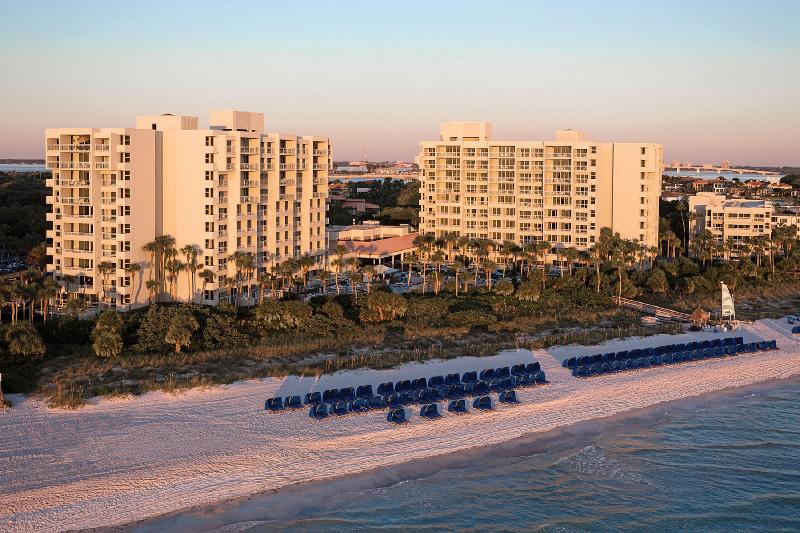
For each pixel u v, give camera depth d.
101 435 73.31
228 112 142.88
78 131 125.38
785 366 106.62
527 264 187.75
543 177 190.25
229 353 99.31
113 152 124.06
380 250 184.25
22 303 116.75
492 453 75.44
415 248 191.62
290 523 61.66
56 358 94.94
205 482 65.88
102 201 126.62
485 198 197.12
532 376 92.06
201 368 93.38
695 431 84.00
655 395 93.38
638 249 170.50
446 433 78.00
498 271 185.75
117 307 126.06
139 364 93.31
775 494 71.06
